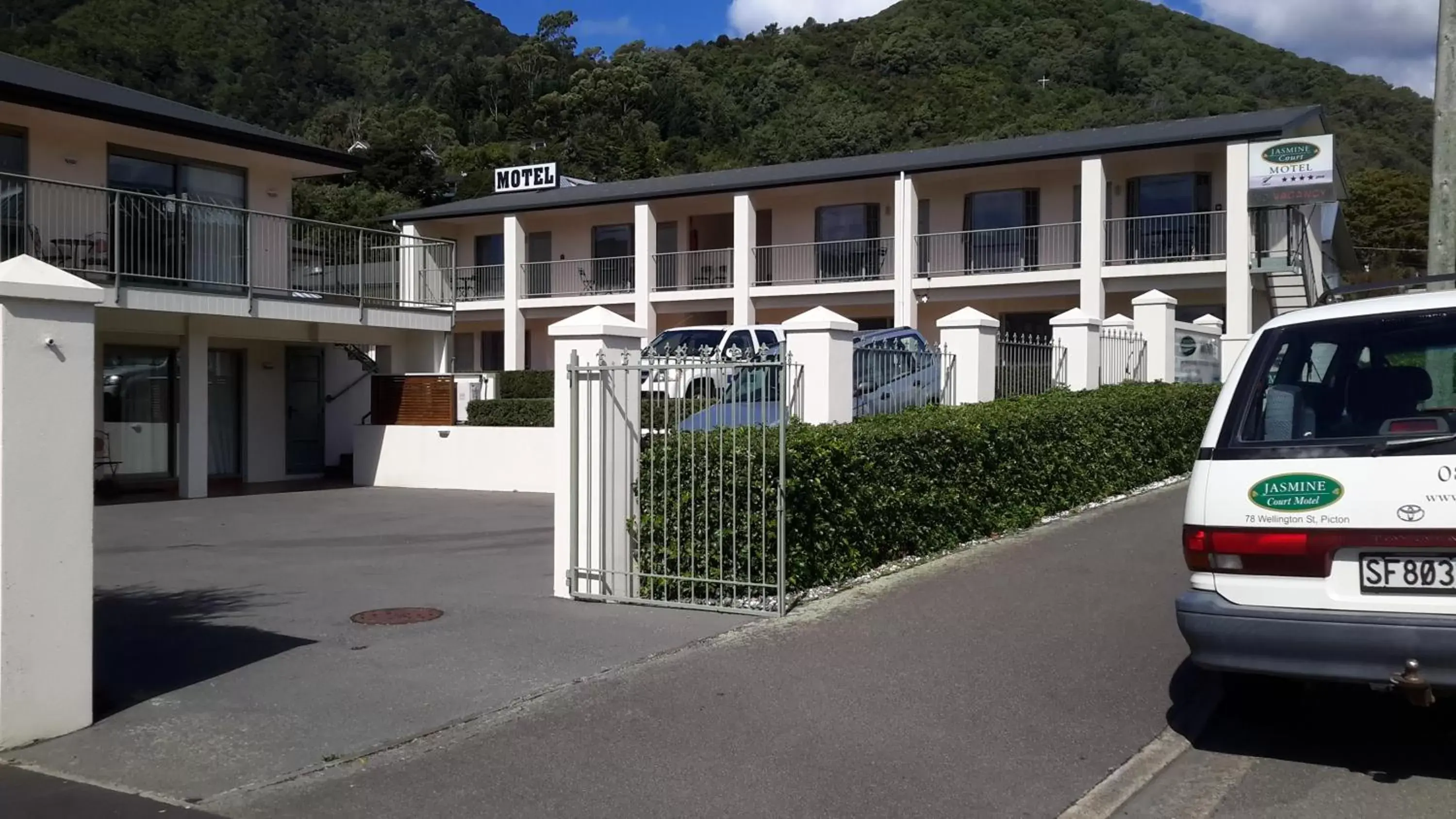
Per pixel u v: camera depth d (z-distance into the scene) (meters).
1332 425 4.88
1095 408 12.16
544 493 17.00
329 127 63.97
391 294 19.73
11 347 5.31
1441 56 8.84
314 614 8.11
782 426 7.57
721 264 31.53
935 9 91.50
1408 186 51.78
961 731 5.39
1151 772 4.94
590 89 68.88
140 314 16.02
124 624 7.82
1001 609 7.57
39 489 5.42
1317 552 4.64
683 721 5.55
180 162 17.88
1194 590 4.97
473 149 59.66
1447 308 4.98
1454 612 4.39
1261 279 24.64
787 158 65.00
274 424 19.91
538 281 33.56
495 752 5.18
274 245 19.06
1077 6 92.50
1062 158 25.34
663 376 8.12
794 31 89.62
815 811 4.53
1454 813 4.45
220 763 5.11
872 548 8.75
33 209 15.67
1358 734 5.43
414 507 15.44
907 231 27.08
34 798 4.72
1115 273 25.00
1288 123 23.84
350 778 4.91
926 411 10.06
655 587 8.18
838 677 6.20
